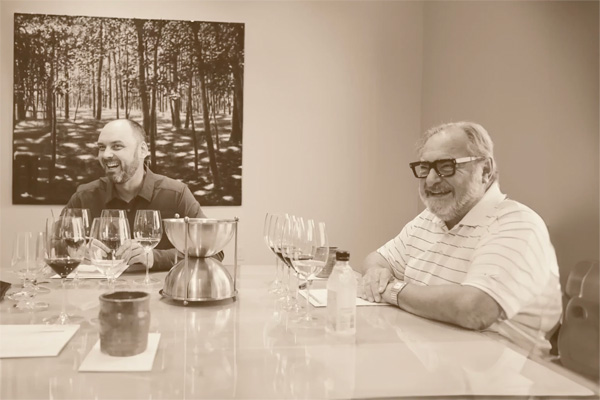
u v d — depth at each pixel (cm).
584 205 190
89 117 331
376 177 360
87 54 331
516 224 153
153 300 151
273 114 351
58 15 328
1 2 325
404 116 362
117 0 336
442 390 86
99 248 140
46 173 328
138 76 335
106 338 97
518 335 141
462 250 170
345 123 358
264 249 350
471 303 128
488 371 95
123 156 279
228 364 96
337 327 116
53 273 189
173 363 95
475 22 285
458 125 184
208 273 146
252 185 349
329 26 356
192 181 340
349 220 358
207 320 128
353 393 83
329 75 356
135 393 81
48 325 117
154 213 174
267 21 350
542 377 93
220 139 343
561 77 207
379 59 360
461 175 175
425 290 139
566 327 143
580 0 195
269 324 125
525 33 234
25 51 326
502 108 256
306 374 91
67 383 85
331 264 198
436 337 118
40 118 327
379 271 160
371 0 359
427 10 356
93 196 278
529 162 230
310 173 355
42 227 329
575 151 197
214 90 342
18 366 92
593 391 86
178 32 338
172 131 338
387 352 105
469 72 292
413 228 202
